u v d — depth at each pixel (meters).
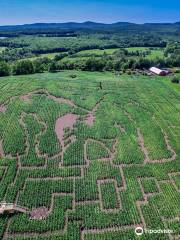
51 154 74.50
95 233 51.34
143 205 58.16
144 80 148.62
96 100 112.06
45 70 173.25
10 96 112.06
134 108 106.62
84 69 176.12
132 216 55.09
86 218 54.19
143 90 128.50
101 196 60.44
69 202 57.97
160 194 61.53
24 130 86.44
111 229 52.47
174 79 146.50
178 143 82.94
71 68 178.25
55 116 96.06
